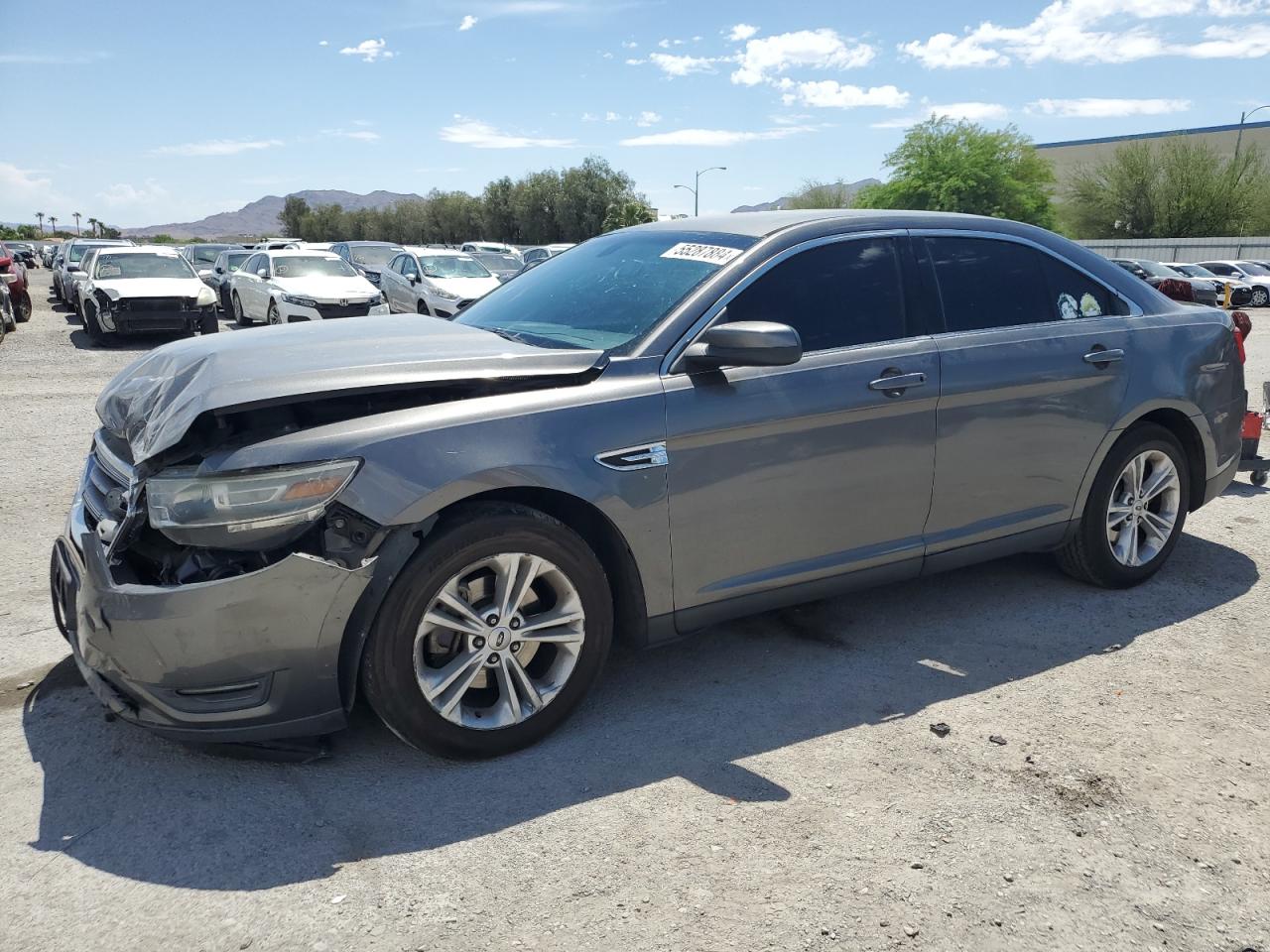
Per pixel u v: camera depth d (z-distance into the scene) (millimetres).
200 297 15977
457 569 2998
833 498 3697
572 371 3271
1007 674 3836
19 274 19250
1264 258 46062
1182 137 55781
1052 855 2721
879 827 2838
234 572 2852
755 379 3496
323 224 112188
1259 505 6246
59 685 3691
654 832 2812
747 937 2391
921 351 3857
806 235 3797
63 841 2746
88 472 3518
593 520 3334
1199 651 4047
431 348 3338
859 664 3920
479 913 2473
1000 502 4156
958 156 46938
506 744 3188
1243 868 2680
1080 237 58312
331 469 2820
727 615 3604
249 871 2629
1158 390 4488
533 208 75688
